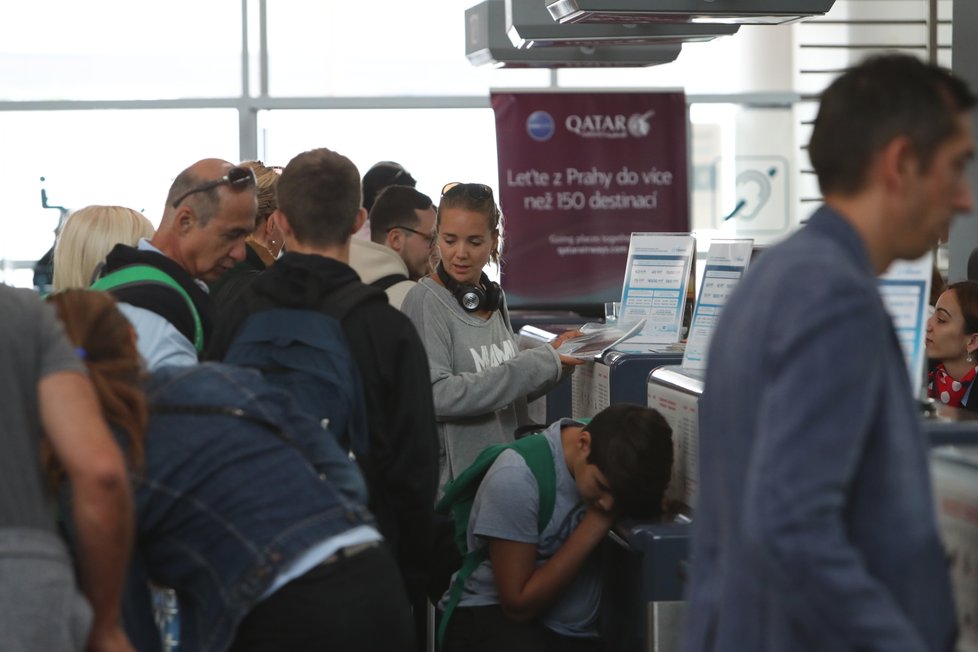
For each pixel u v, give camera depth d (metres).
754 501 2.27
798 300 2.33
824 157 2.52
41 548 2.83
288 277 4.16
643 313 5.89
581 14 6.11
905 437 2.39
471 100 15.82
